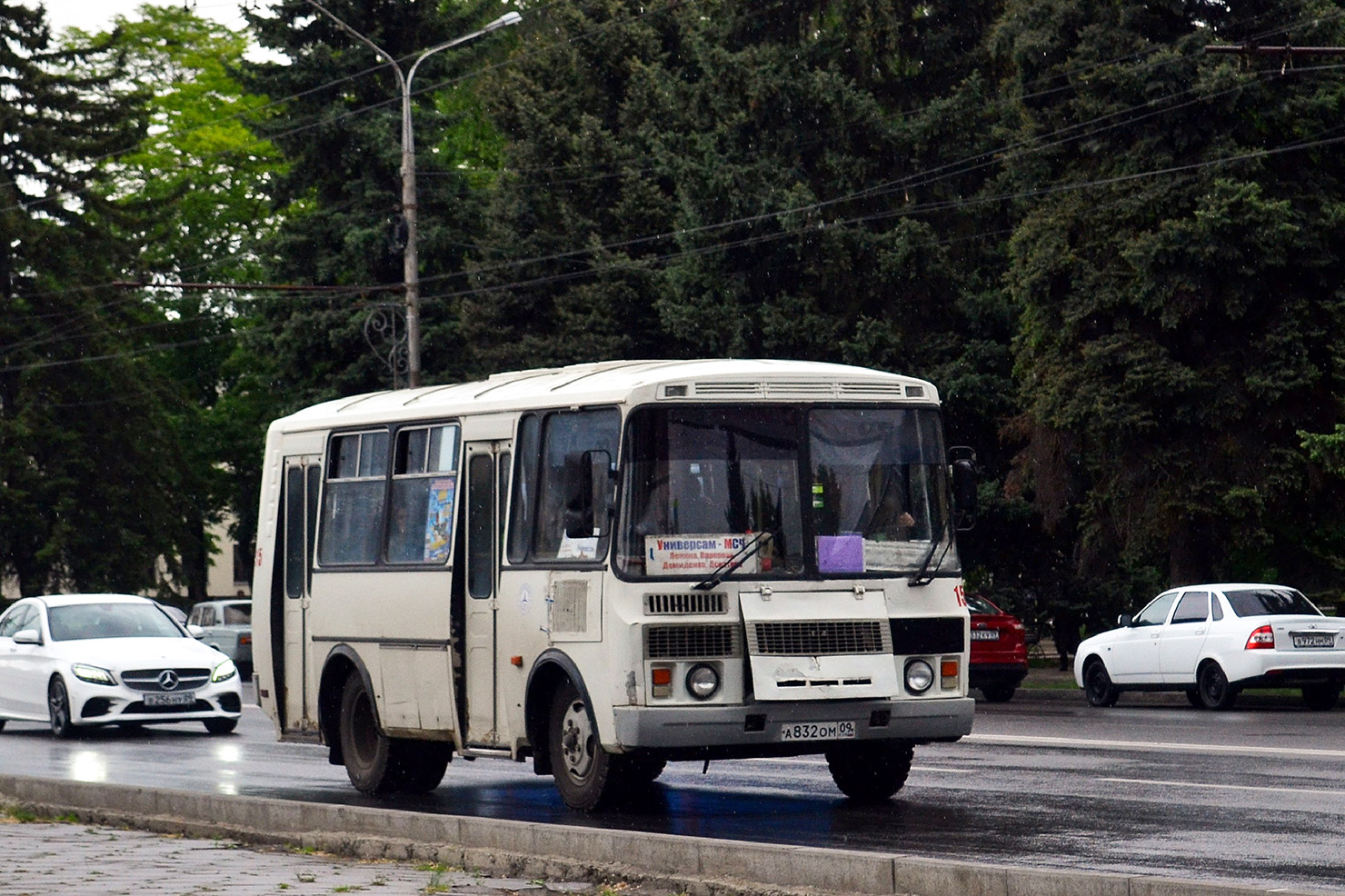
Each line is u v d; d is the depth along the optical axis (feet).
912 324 170.91
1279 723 99.40
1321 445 118.52
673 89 188.96
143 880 45.85
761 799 65.41
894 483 60.34
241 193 285.43
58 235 269.64
